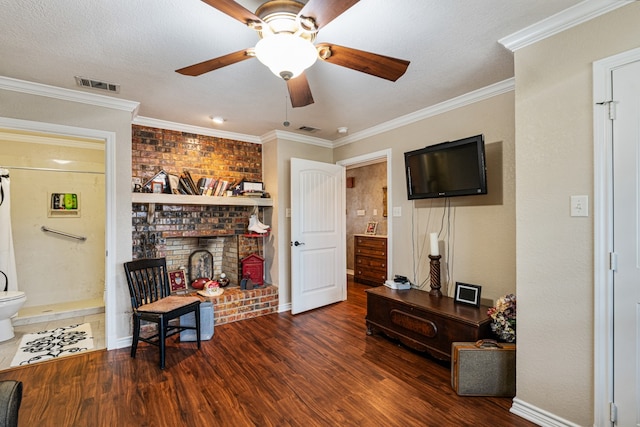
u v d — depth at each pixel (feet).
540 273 5.81
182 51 6.40
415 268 10.73
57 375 7.55
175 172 11.78
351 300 14.25
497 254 8.49
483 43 6.24
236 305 11.46
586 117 5.25
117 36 5.84
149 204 10.59
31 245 12.42
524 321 6.03
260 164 13.89
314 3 3.82
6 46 6.15
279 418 5.99
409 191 9.98
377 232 18.04
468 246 9.18
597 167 5.11
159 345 7.95
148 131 11.24
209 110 10.09
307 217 12.66
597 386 5.13
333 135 13.38
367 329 10.20
